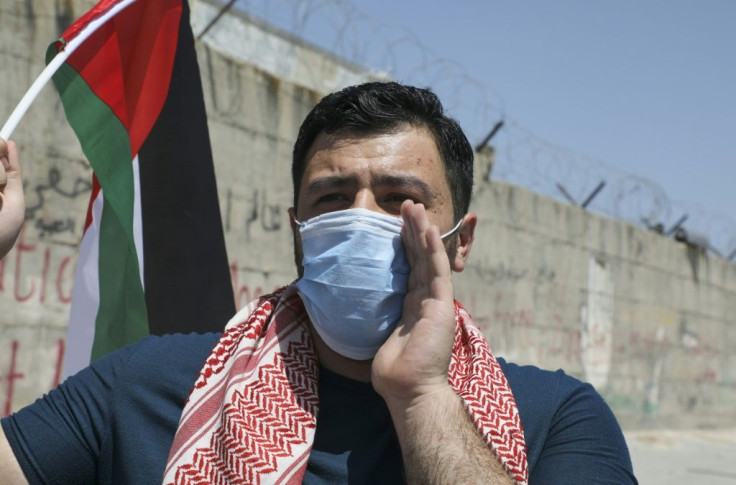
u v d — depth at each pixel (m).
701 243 14.88
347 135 1.50
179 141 2.19
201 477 1.36
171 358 1.54
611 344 12.27
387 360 1.37
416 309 1.41
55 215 5.23
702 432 14.60
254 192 6.60
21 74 5.07
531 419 1.43
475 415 1.36
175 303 2.16
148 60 2.16
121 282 2.11
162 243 2.16
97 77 2.08
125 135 2.12
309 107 7.18
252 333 1.51
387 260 1.44
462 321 1.62
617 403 12.46
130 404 1.49
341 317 1.44
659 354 13.69
